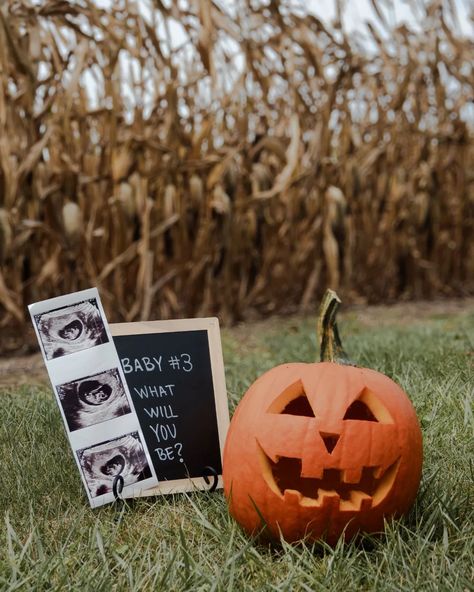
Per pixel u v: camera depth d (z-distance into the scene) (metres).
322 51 8.58
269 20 8.00
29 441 3.37
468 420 3.30
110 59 6.49
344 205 8.26
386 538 2.34
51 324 2.87
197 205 7.25
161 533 2.55
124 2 6.77
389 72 9.72
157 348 3.13
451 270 10.70
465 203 10.43
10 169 5.90
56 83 6.35
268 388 2.52
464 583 2.07
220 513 2.69
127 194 6.68
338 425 2.35
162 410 3.07
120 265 6.96
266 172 7.84
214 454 3.08
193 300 7.75
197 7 6.75
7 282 6.58
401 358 4.48
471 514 2.52
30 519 2.57
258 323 7.99
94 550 2.36
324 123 8.21
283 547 2.36
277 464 2.54
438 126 9.84
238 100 7.68
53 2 6.07
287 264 8.69
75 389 2.87
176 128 6.99
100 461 2.86
